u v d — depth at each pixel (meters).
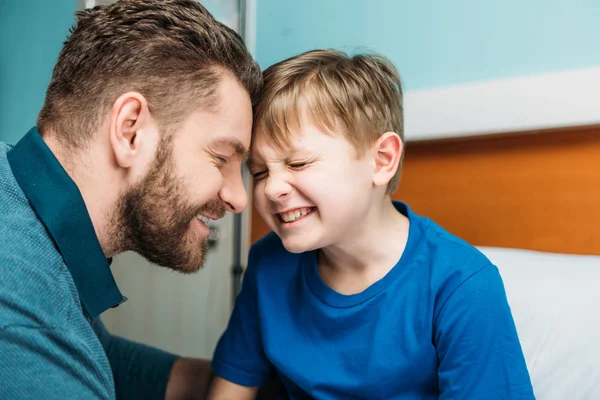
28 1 1.55
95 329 0.97
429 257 0.75
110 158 0.65
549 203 0.92
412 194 1.06
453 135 0.98
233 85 0.68
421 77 1.06
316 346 0.79
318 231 0.70
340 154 0.69
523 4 0.94
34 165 0.63
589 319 0.73
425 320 0.72
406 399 0.73
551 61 0.92
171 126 0.66
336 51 0.82
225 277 1.52
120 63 0.65
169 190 0.67
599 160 0.87
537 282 0.80
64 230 0.60
